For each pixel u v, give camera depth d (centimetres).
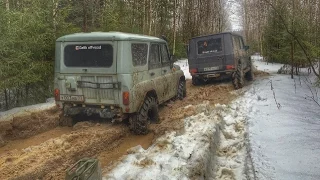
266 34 1939
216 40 1109
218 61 1109
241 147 539
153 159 453
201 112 720
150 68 648
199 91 1056
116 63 546
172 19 2631
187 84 1277
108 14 1348
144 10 2058
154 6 2197
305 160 432
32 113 663
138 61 591
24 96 896
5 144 536
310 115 678
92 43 562
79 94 580
